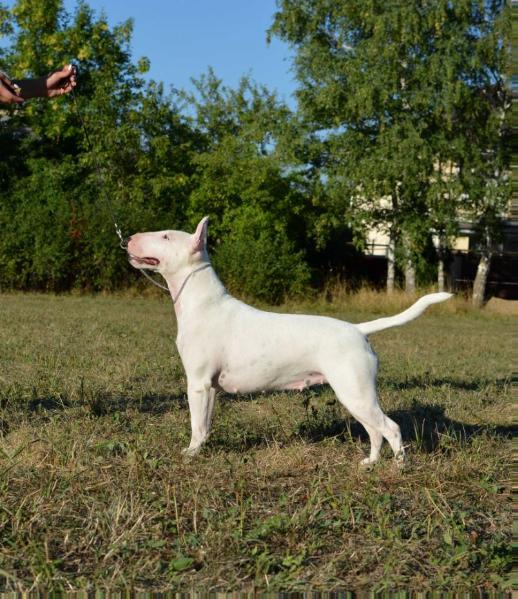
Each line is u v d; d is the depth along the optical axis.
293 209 11.88
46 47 12.51
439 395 4.08
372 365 2.87
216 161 11.82
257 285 10.78
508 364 5.48
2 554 2.25
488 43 10.57
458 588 2.22
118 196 11.91
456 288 13.20
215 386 2.97
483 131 11.10
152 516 2.43
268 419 3.48
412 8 10.52
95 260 10.60
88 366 4.45
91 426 3.21
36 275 10.80
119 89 12.30
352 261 13.62
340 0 11.29
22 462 2.79
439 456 3.06
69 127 12.31
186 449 2.95
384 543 2.38
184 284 2.95
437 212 10.98
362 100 10.59
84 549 2.31
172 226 11.42
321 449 3.11
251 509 2.55
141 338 5.84
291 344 2.87
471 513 2.62
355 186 11.17
